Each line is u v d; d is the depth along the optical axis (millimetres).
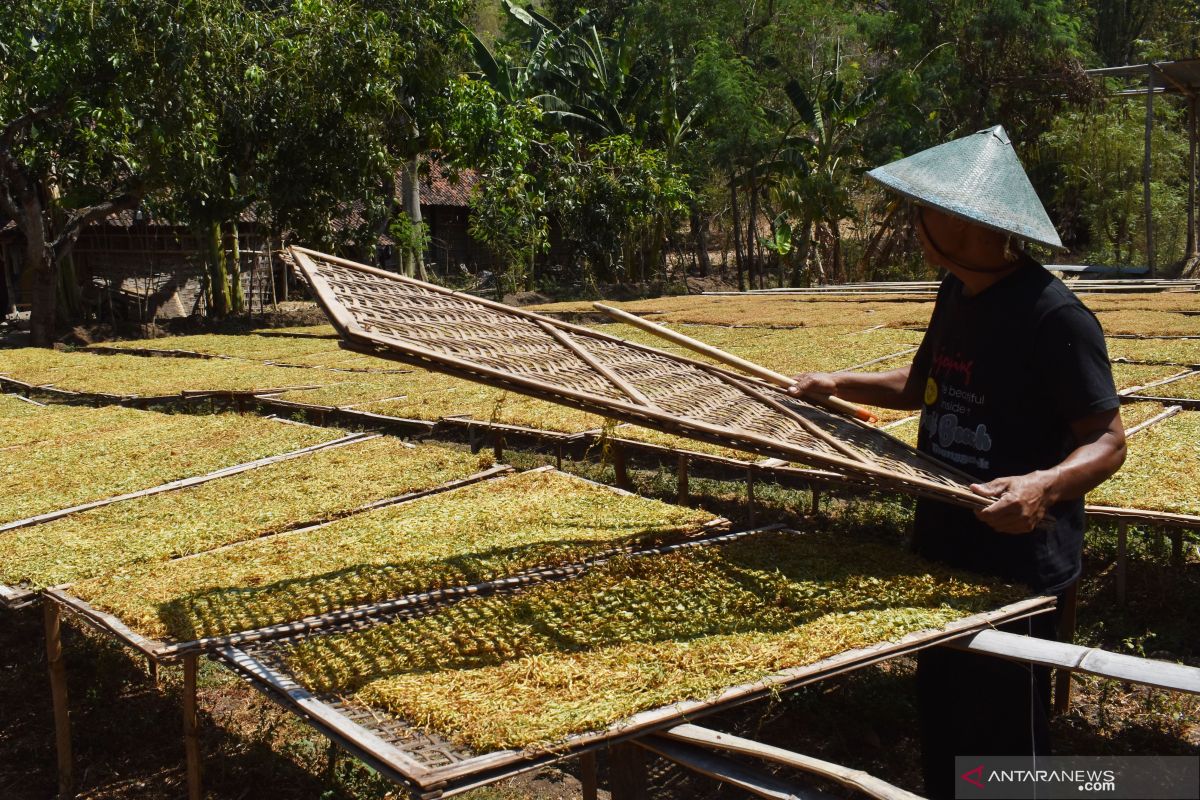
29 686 4426
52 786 3680
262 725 3891
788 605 2795
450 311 2900
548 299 21125
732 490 6703
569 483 4504
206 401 9570
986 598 2541
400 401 7645
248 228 21609
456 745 2135
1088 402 2295
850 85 24031
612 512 3916
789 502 6352
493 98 17891
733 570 3090
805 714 3799
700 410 2648
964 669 2512
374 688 2426
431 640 2729
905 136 22438
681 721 2223
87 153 15453
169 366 10359
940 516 2863
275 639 2836
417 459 5109
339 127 15734
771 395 3039
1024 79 23250
